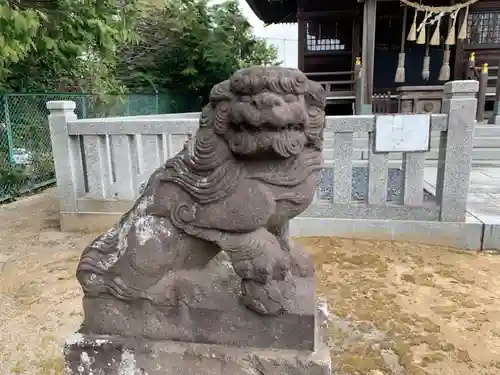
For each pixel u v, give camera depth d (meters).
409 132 3.77
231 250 1.52
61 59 6.39
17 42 3.95
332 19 11.34
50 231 4.57
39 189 6.91
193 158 1.54
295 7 12.63
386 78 12.05
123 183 4.36
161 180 1.60
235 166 1.51
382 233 3.98
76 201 4.45
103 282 1.63
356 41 11.35
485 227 3.80
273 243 1.55
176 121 4.11
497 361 2.25
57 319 2.76
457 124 3.69
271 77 1.38
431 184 5.30
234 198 1.50
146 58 12.57
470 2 8.33
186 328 1.60
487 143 7.64
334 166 3.97
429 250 3.78
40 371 2.24
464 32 8.73
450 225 3.85
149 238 1.58
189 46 12.74
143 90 11.84
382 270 3.37
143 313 1.62
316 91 1.53
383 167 3.90
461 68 11.01
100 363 1.63
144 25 12.14
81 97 7.77
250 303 1.53
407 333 2.50
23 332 2.61
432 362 2.24
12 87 7.31
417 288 3.07
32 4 4.53
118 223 1.73
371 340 2.45
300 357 1.50
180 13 12.39
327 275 3.29
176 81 13.22
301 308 1.53
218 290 1.65
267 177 1.51
